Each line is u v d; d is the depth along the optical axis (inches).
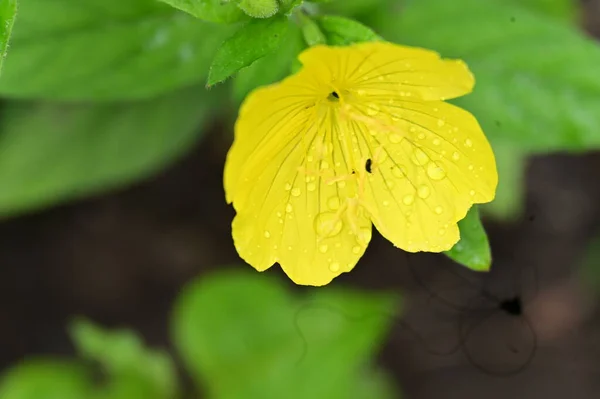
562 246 18.3
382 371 17.4
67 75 13.9
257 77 13.0
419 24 14.4
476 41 14.3
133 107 15.6
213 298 16.1
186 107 15.6
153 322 17.8
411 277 18.0
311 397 15.7
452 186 12.4
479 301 15.9
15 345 17.4
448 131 12.3
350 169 12.7
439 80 12.1
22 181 15.6
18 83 13.8
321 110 12.6
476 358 18.2
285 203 12.5
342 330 15.8
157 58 13.9
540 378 18.2
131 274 17.7
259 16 12.4
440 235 12.5
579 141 14.1
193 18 13.9
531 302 18.3
